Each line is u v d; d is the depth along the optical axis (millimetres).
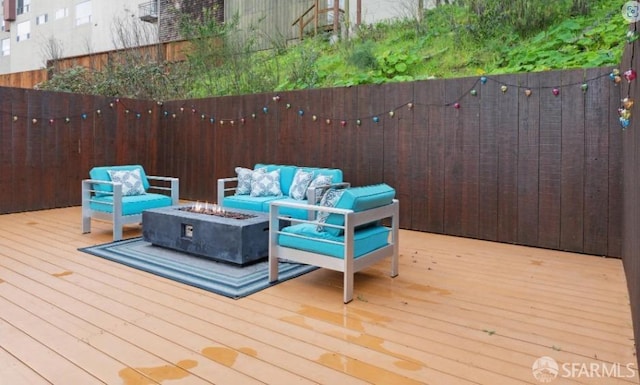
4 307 2713
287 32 9484
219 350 2188
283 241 3234
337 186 4895
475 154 4891
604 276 3525
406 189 5387
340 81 6875
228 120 6961
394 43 7410
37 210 6508
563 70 4328
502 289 3184
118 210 4590
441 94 5078
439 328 2486
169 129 7766
